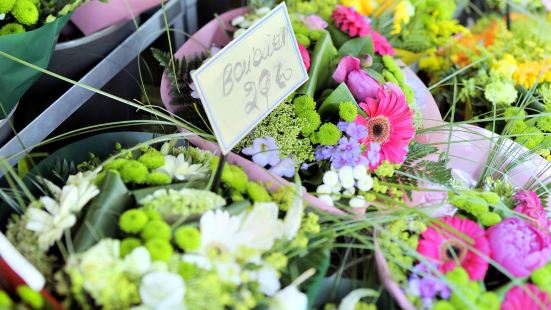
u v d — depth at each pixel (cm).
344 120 83
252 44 69
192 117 89
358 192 79
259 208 66
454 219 75
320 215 72
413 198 84
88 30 104
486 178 92
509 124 103
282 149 81
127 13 104
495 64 125
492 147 97
